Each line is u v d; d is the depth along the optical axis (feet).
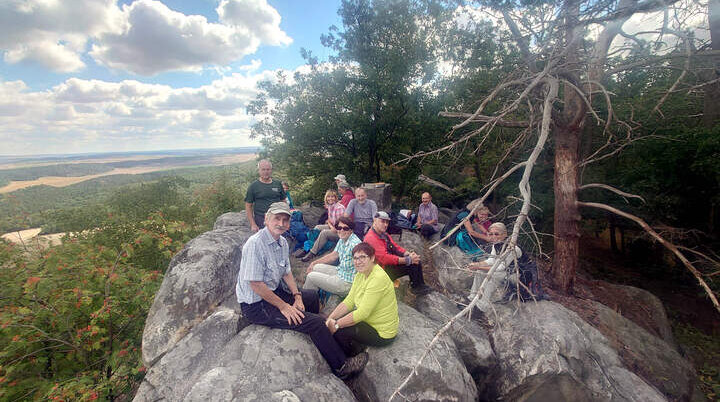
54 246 18.65
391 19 35.94
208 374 8.58
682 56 14.71
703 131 23.86
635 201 30.76
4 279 15.90
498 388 12.15
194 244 14.64
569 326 12.91
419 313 12.76
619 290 22.97
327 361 9.87
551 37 16.22
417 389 9.46
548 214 33.99
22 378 14.39
